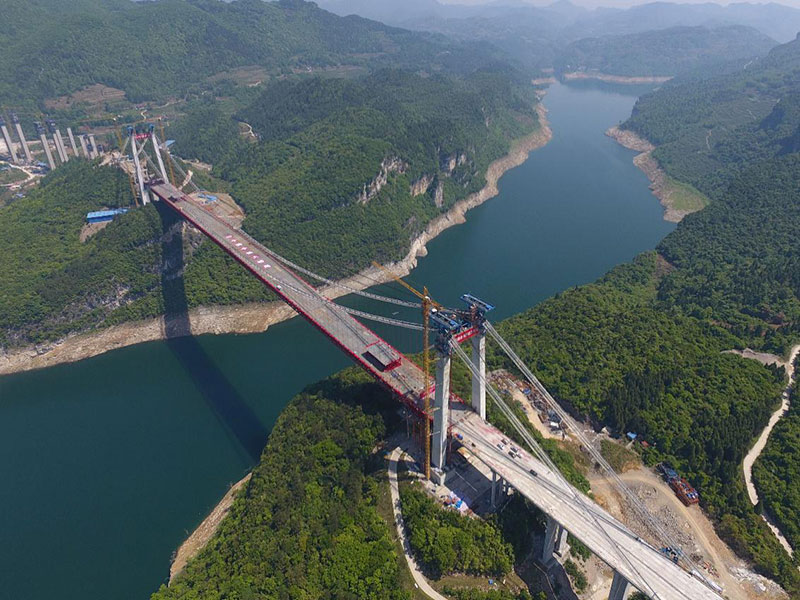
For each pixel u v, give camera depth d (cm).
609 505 12781
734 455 13200
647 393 14850
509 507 11744
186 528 13688
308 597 10088
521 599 10438
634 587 10188
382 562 10588
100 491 14800
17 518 14088
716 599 9056
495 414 13738
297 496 12212
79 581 12512
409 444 13488
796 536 11750
